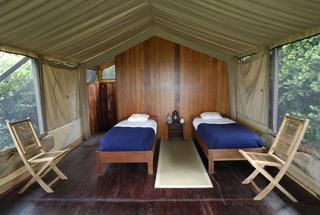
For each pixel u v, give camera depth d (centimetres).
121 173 345
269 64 367
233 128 402
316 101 281
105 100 693
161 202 260
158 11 374
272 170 338
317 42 281
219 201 260
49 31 291
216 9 279
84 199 270
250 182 304
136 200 265
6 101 338
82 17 284
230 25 323
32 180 288
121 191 288
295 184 293
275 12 241
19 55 330
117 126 438
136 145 335
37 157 299
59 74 439
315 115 282
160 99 557
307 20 241
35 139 316
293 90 326
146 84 554
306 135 296
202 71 545
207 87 549
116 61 554
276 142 290
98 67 661
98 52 500
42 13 237
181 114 558
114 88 692
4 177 281
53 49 371
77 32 332
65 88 463
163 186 299
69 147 472
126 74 555
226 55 530
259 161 264
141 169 359
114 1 275
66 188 299
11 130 274
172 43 540
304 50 304
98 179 325
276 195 270
